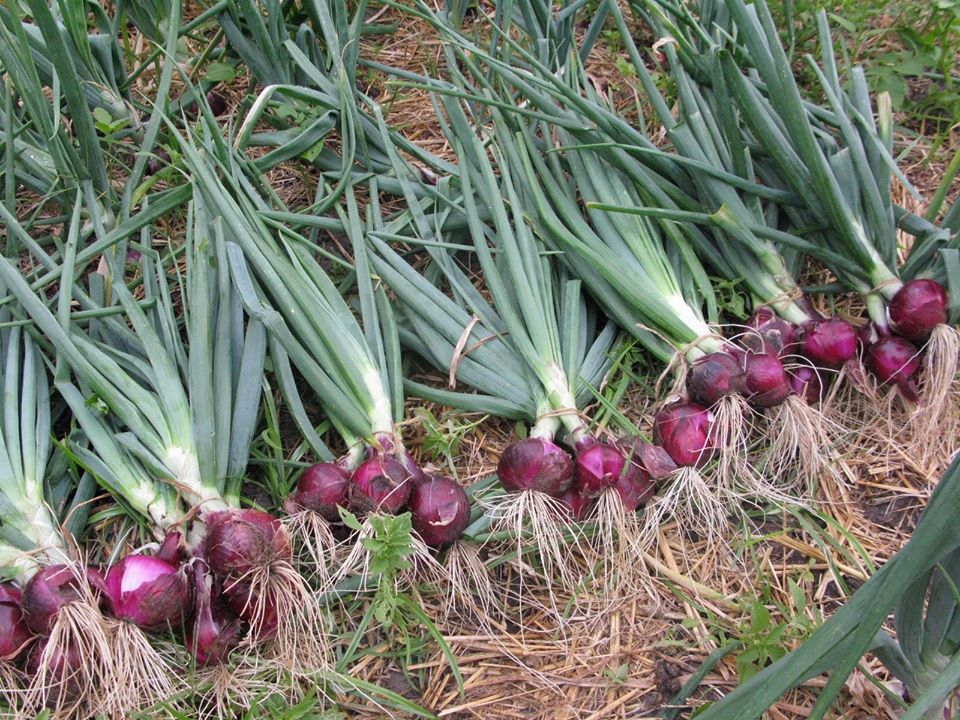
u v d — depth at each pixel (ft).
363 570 3.07
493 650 3.03
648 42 5.03
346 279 3.75
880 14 5.04
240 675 2.87
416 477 3.06
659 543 3.28
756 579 3.16
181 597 2.80
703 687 2.92
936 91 4.63
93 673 2.79
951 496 2.09
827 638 2.28
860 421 3.55
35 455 3.10
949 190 4.28
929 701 2.22
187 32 4.47
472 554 3.09
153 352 3.21
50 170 3.88
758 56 3.37
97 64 4.16
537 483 3.05
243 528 2.81
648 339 3.49
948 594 2.53
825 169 3.37
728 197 3.62
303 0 4.33
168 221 4.18
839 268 3.65
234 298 3.44
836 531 3.27
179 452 3.06
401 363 3.59
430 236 3.75
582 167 3.82
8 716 2.79
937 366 3.37
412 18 5.16
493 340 3.51
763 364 3.23
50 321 3.15
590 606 3.11
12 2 3.39
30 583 2.75
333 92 4.03
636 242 3.56
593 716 2.88
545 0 4.33
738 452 3.32
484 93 4.09
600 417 3.49
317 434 3.36
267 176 4.40
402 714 2.89
